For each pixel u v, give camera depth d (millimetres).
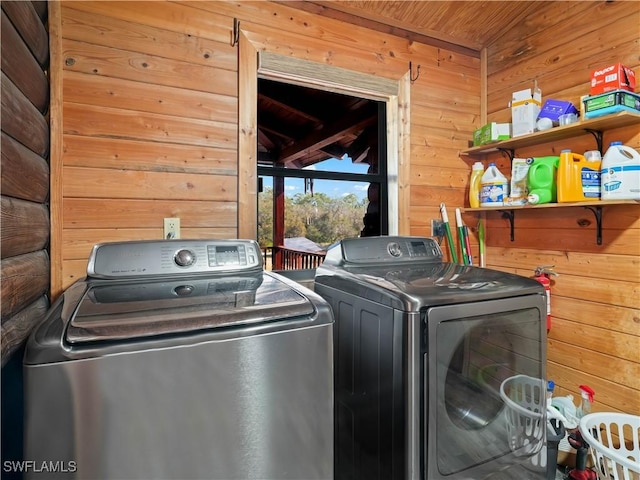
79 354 701
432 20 2131
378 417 1211
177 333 784
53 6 1416
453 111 2387
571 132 1852
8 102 951
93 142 1502
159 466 761
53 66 1418
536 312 1328
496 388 1253
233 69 1767
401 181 2191
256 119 1808
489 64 2436
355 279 1369
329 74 1978
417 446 1094
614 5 1767
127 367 737
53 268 1418
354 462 1346
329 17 1985
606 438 1729
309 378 917
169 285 1166
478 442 1208
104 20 1520
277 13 1855
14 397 937
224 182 1746
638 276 1685
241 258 1400
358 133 2232
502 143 2127
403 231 2188
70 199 1463
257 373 853
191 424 789
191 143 1679
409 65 2229
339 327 1449
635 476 1500
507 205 2066
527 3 2061
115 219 1540
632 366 1704
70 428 695
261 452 858
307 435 916
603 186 1667
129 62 1563
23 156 1089
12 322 943
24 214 1078
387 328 1172
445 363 1136
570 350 1970
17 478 832
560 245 2027
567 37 1973
